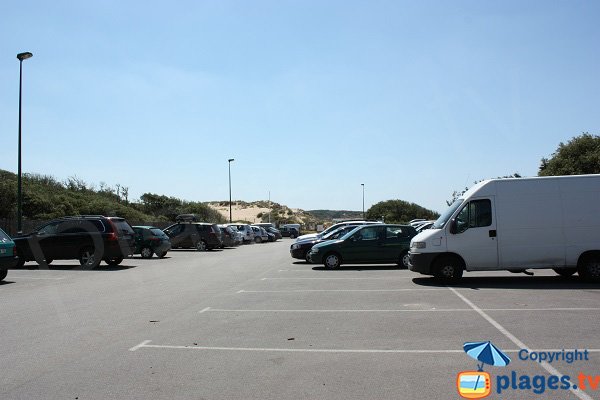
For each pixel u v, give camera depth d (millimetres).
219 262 22750
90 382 5820
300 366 6371
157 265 21219
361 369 6219
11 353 7094
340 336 7902
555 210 13492
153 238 25250
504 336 7699
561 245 13398
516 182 13695
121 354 6980
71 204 40594
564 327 8219
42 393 5477
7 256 15125
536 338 7539
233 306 10688
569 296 11266
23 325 8922
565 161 33938
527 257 13477
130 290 13352
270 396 5312
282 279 15594
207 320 9234
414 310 9930
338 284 14070
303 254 21609
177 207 65062
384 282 14352
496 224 13586
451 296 11570
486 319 8938
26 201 36250
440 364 6383
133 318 9477
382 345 7332
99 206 44625
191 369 6281
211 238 32312
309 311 10023
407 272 16969
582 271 13391
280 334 8078
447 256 13742
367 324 8727
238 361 6613
